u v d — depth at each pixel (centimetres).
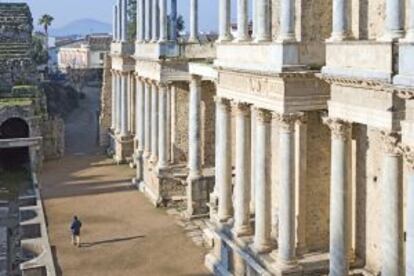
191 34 4653
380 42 1975
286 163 2638
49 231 4088
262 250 2873
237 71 2986
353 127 2630
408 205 1867
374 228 2567
